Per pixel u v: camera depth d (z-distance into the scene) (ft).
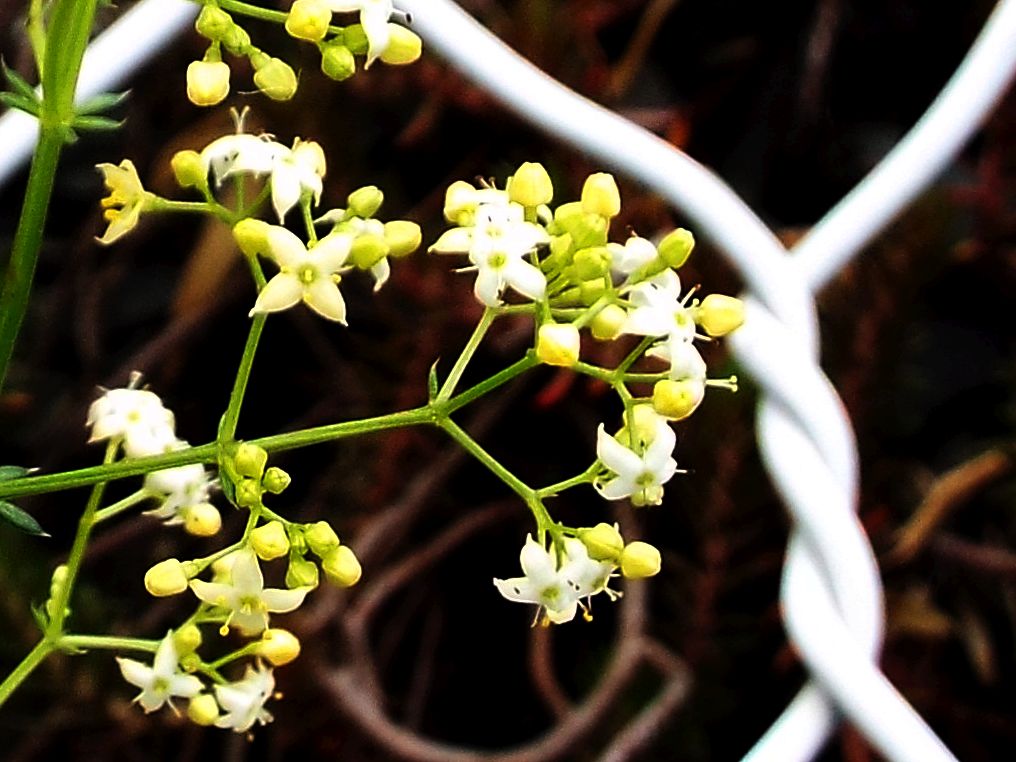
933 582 0.35
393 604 0.36
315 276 0.20
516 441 0.36
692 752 0.32
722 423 0.32
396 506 0.34
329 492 0.35
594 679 0.33
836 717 0.23
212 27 0.20
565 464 0.36
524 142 0.36
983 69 0.26
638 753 0.31
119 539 0.35
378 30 0.20
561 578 0.21
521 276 0.20
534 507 0.21
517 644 0.36
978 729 0.34
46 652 0.21
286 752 0.32
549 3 0.36
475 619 0.36
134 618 0.35
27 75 0.36
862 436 0.35
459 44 0.25
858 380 0.34
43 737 0.32
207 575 0.31
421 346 0.34
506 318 0.34
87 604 0.33
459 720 0.35
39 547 0.35
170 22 0.26
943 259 0.34
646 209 0.34
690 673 0.32
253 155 0.20
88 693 0.32
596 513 0.36
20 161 0.26
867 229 0.26
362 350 0.35
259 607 0.21
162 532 0.36
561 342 0.20
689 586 0.33
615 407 0.35
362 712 0.31
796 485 0.23
